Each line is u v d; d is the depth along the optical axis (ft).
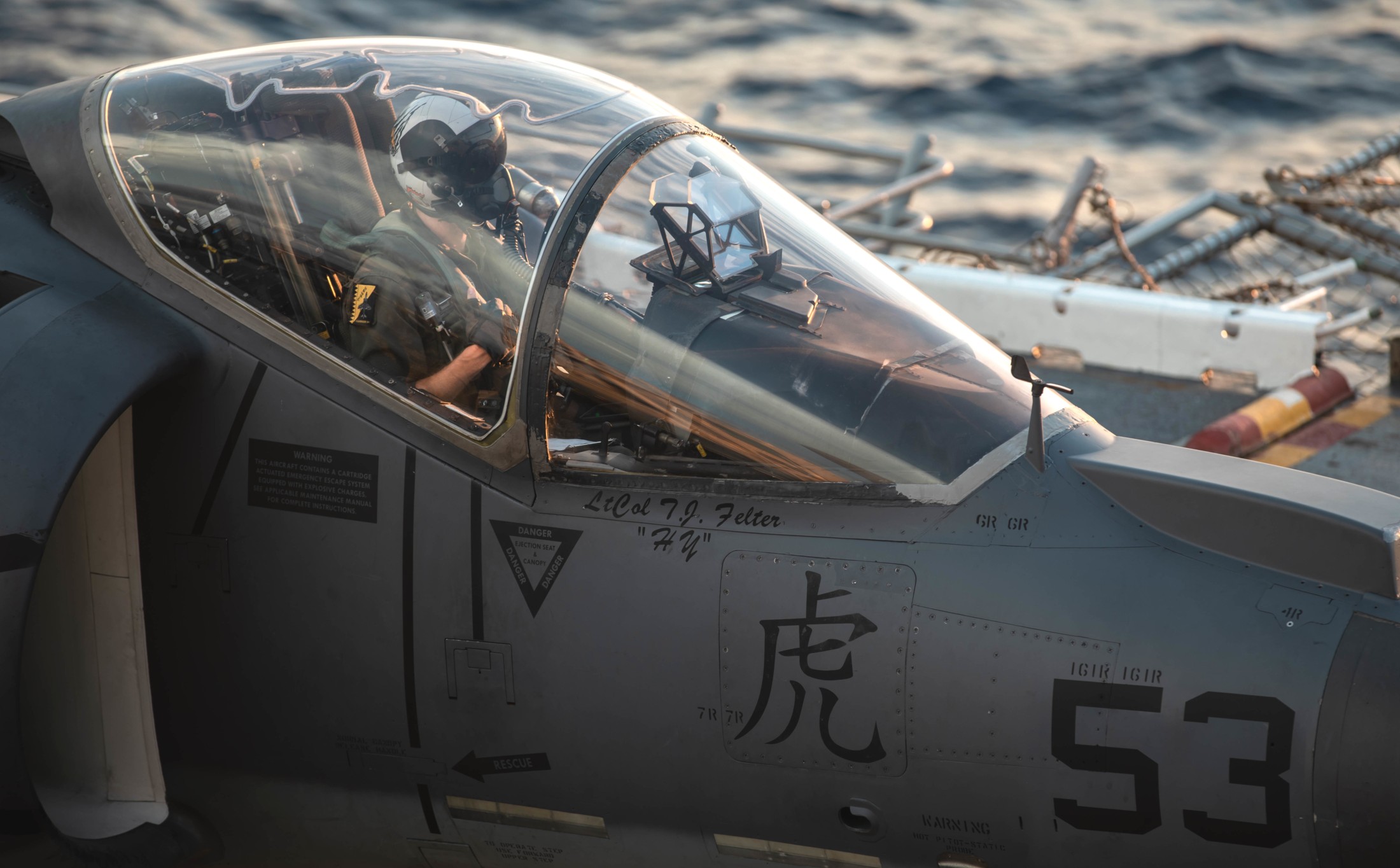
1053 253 118.01
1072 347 106.11
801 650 39.06
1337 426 94.32
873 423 41.50
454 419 42.34
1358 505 37.91
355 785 45.21
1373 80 222.69
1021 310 107.24
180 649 45.68
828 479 40.73
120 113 48.78
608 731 41.09
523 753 42.27
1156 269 116.57
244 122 48.11
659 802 41.45
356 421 43.19
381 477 42.78
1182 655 36.55
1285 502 37.63
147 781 49.42
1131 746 36.55
